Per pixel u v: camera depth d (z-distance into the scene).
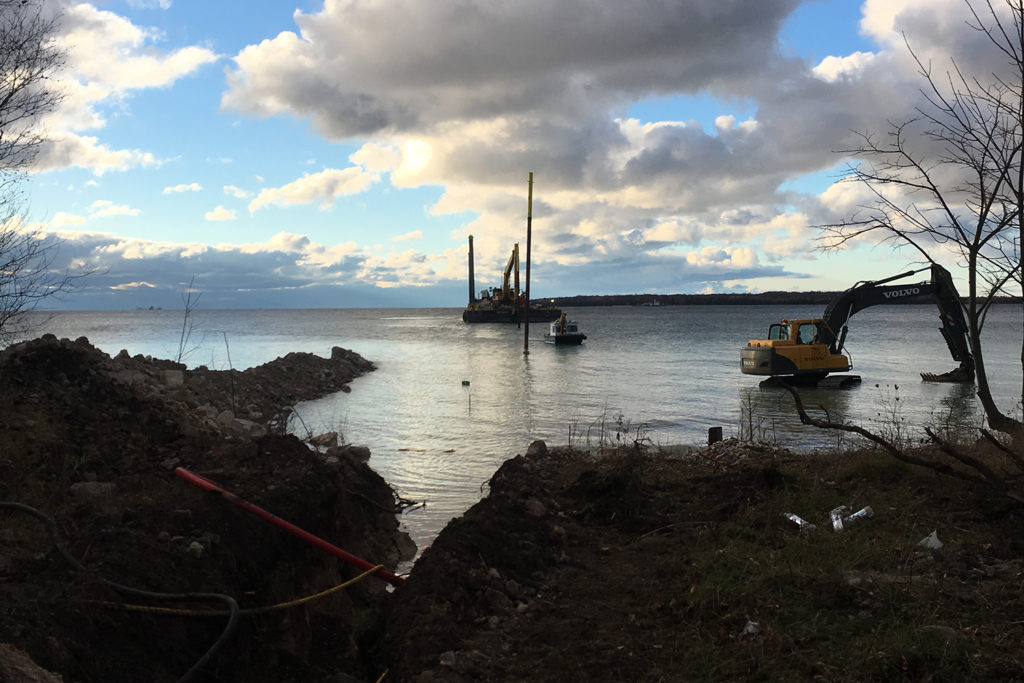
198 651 4.55
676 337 67.19
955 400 21.88
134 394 9.27
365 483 9.43
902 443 10.64
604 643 4.68
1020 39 6.52
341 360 32.66
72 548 4.88
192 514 5.88
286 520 6.46
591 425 17.06
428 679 4.27
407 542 8.48
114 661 3.94
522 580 5.86
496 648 4.74
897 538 5.96
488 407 20.61
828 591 4.94
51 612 3.93
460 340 66.62
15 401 7.74
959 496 6.98
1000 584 4.97
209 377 20.14
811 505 7.04
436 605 5.09
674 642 4.59
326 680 4.75
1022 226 6.84
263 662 4.94
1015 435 8.31
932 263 7.98
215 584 5.07
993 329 80.31
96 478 6.80
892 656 3.96
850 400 22.11
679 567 5.84
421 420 18.06
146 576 4.71
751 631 4.50
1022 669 3.84
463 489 10.88
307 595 6.14
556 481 8.80
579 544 6.80
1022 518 6.09
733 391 24.52
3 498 5.76
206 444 8.57
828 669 3.97
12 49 6.96
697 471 9.28
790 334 26.67
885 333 76.38
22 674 3.21
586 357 42.16
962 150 7.21
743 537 6.46
